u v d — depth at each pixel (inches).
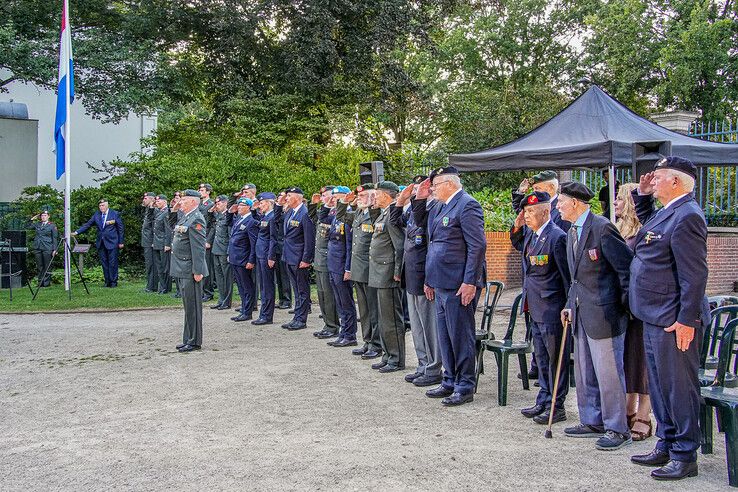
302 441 208.4
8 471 187.8
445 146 892.0
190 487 174.2
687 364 173.9
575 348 212.8
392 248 297.6
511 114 880.3
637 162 301.4
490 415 234.8
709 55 943.0
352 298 360.8
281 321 443.2
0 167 812.0
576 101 404.8
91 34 784.9
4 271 619.2
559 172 498.0
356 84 885.2
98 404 252.8
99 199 701.9
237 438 211.9
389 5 860.6
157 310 496.7
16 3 770.2
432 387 273.6
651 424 213.6
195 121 915.4
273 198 433.7
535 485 172.6
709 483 172.9
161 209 580.4
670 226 175.6
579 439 208.8
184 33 877.8
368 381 284.5
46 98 978.1
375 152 828.0
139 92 786.8
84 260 730.2
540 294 226.1
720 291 522.6
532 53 1424.7
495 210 623.2
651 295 179.0
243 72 910.4
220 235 494.3
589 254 201.5
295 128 845.8
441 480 176.4
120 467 189.2
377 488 171.6
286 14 868.0
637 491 168.2
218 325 429.1
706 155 348.2
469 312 251.0
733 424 169.9
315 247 390.9
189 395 263.4
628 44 1024.2
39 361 329.4
